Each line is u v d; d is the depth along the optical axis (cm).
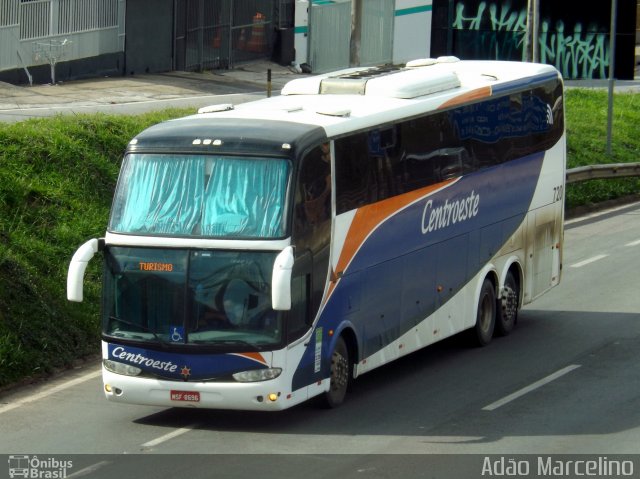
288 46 14250
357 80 4578
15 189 5709
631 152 10569
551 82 5600
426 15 15238
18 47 10800
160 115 7681
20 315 4634
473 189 4869
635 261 6775
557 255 5759
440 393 4203
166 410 3988
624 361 4659
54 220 5706
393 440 3588
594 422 3794
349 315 4000
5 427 3778
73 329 4791
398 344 4372
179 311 3603
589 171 8688
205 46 13238
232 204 3634
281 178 3628
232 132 3725
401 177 4322
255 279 3578
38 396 4188
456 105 4728
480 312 4978
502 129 5106
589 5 15038
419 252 4472
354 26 8312
